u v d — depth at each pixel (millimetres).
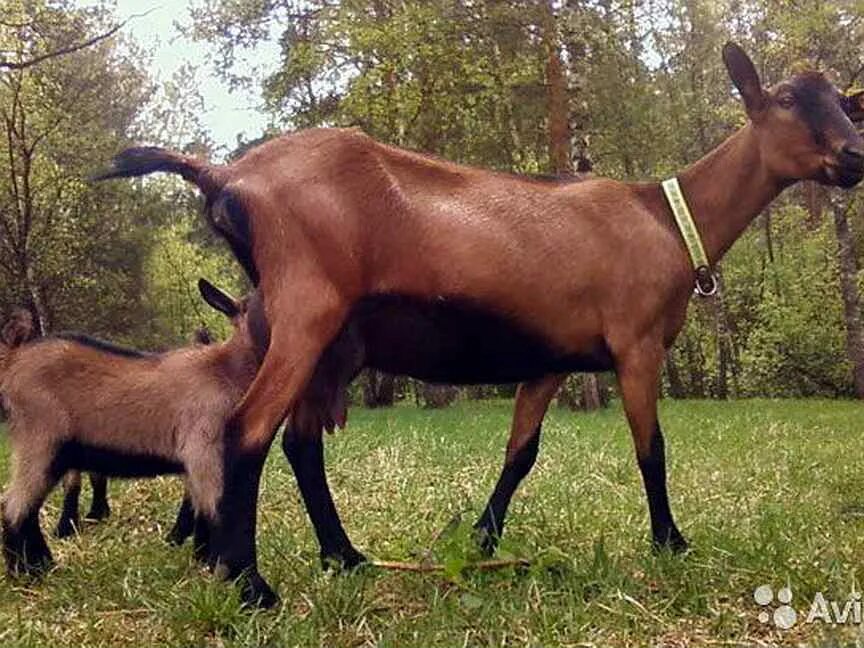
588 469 2918
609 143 7035
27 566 1768
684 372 11789
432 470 2877
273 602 1525
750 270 10836
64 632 1459
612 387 8844
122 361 1872
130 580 1680
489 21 6582
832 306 9359
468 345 1628
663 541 1706
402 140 6898
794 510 2150
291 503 2391
